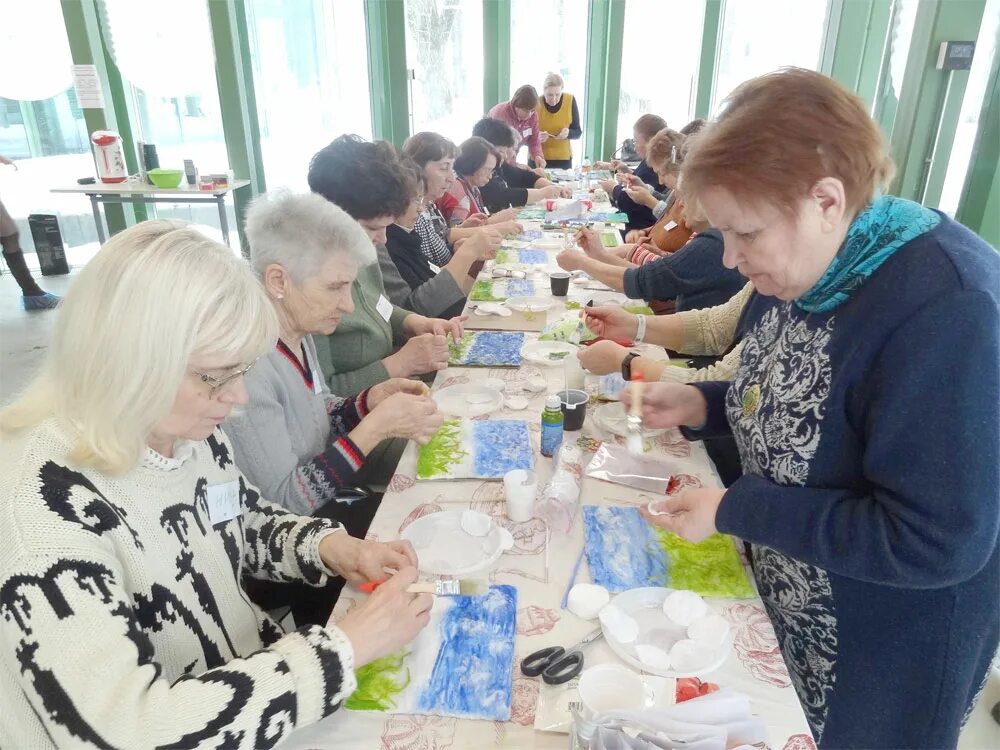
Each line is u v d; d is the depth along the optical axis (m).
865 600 0.92
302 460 1.46
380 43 5.86
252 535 1.10
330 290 1.36
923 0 4.09
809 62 5.96
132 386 0.72
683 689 0.82
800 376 0.92
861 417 0.85
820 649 0.99
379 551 1.04
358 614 0.86
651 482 1.32
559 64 6.46
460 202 4.09
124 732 0.65
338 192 1.95
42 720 0.66
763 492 0.92
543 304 2.47
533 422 1.58
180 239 0.75
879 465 0.79
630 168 6.20
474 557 1.09
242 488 1.12
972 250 0.78
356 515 1.70
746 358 1.14
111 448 0.74
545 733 0.79
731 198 0.80
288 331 1.42
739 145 0.77
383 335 2.05
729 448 1.88
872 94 5.80
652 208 4.47
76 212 5.51
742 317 1.37
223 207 4.55
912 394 0.76
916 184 4.42
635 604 0.98
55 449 0.74
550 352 1.98
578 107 6.53
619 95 6.38
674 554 1.10
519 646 0.92
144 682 0.68
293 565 1.07
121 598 0.71
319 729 0.80
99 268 0.72
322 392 1.67
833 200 0.77
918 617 0.89
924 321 0.75
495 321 2.29
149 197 4.55
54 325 0.74
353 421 1.67
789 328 0.98
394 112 6.04
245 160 5.41
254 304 0.79
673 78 6.29
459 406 1.66
